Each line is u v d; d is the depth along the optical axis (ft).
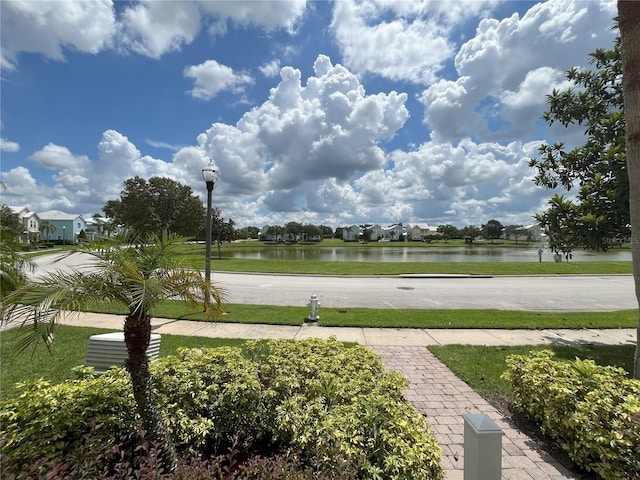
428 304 35.55
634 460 7.95
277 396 9.54
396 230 367.45
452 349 19.57
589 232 19.48
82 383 9.53
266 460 6.83
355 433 7.38
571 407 9.57
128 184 124.77
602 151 20.76
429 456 6.98
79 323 24.53
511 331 23.81
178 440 8.32
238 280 54.95
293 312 28.89
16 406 8.23
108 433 7.80
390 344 20.63
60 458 6.72
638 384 9.88
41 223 203.00
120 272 7.49
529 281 55.11
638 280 13.47
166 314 28.07
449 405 12.92
